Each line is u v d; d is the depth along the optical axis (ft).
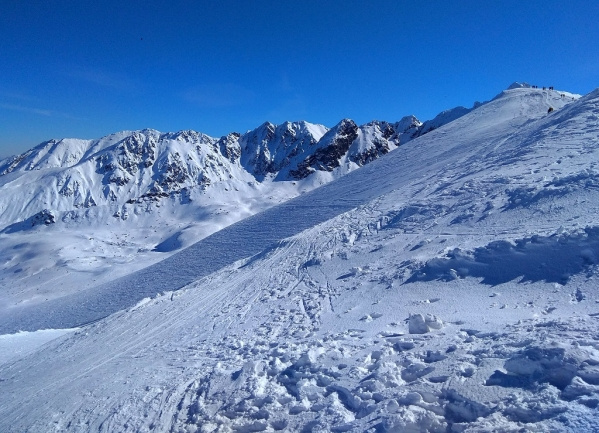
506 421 12.71
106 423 19.74
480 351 17.38
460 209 42.68
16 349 48.85
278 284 43.75
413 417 13.88
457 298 25.54
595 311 19.19
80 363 31.24
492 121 138.92
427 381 16.25
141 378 24.54
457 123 157.17
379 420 14.55
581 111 63.26
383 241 44.47
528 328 18.39
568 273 23.49
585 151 44.86
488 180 48.08
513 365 15.02
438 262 30.45
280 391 19.19
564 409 12.30
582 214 29.81
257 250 110.73
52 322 115.65
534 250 26.32
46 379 29.07
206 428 17.40
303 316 31.27
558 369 14.02
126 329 39.27
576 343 15.24
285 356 23.03
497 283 25.66
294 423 16.42
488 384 14.73
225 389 20.45
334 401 16.99
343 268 41.45
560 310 20.38
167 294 53.98
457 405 14.15
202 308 41.37
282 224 127.03
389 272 34.04
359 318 27.20
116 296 120.06
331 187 149.59
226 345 28.17
